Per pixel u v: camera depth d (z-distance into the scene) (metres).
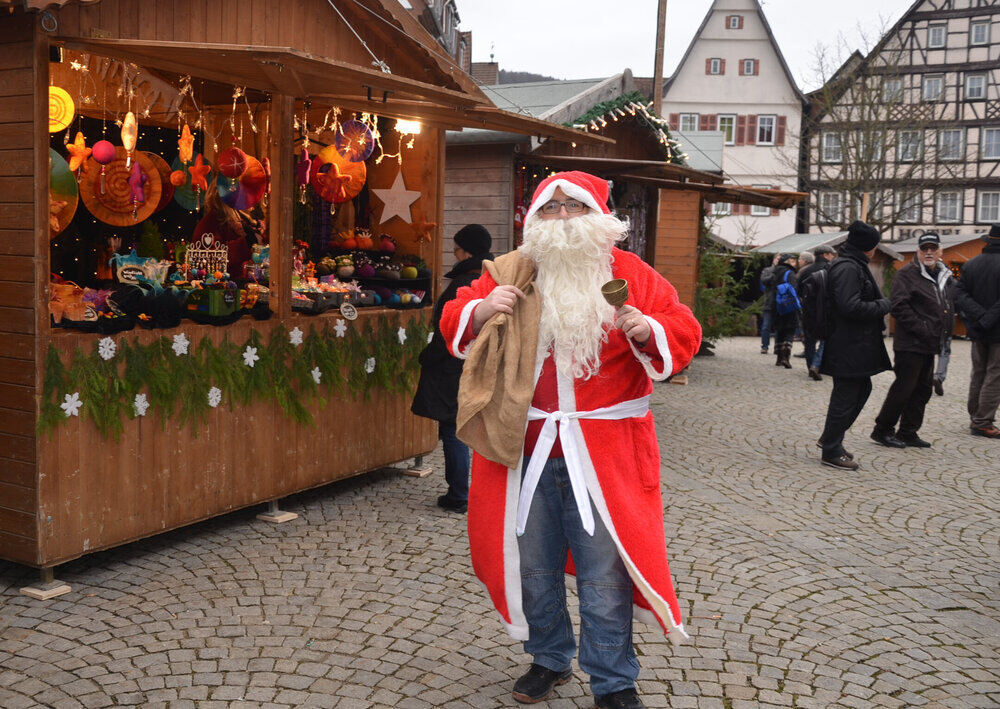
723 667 3.40
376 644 3.50
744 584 4.30
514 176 9.44
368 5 5.57
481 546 2.99
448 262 9.73
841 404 6.84
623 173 9.99
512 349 2.81
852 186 32.28
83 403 3.99
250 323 4.84
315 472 5.36
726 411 9.42
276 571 4.29
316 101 5.50
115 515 4.20
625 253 2.94
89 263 5.49
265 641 3.50
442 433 5.27
